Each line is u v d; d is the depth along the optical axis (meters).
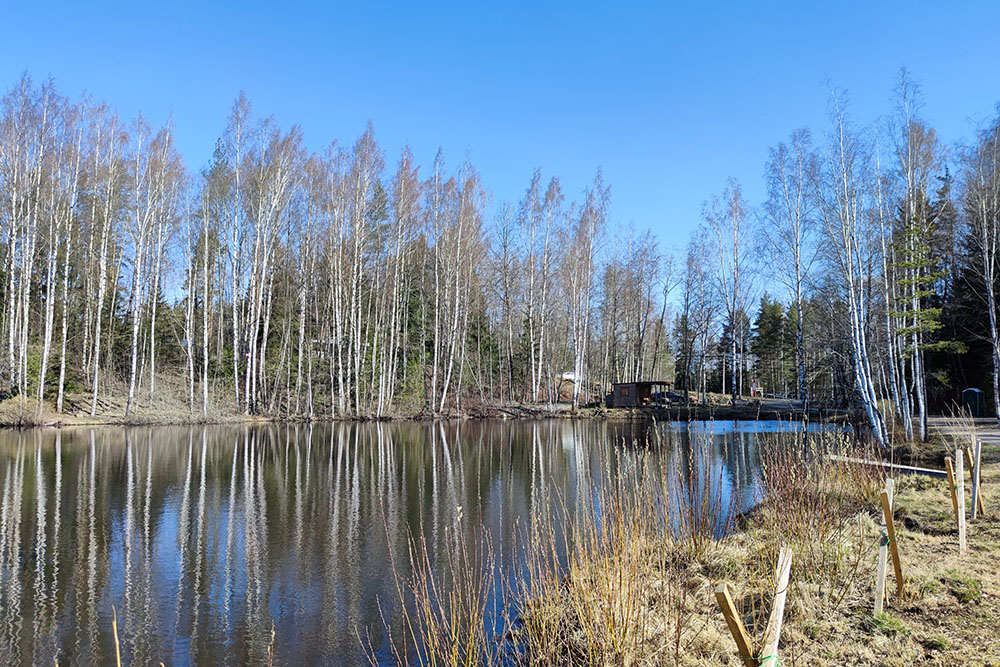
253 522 9.59
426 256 36.53
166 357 34.53
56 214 26.72
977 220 22.31
